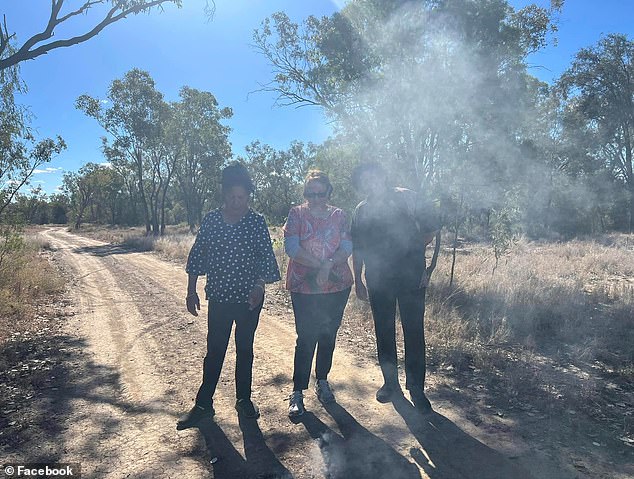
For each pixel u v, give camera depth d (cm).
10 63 681
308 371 374
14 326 648
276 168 5434
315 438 331
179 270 1352
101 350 552
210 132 3725
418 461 299
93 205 7581
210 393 359
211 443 326
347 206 1088
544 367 464
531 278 912
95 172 5853
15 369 480
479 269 1084
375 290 388
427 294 758
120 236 3584
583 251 1555
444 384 425
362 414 369
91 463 301
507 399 388
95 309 798
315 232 367
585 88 3192
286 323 675
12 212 972
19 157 998
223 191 354
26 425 352
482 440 324
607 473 282
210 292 354
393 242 374
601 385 418
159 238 2728
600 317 641
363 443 323
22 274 949
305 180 378
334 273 370
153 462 301
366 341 566
